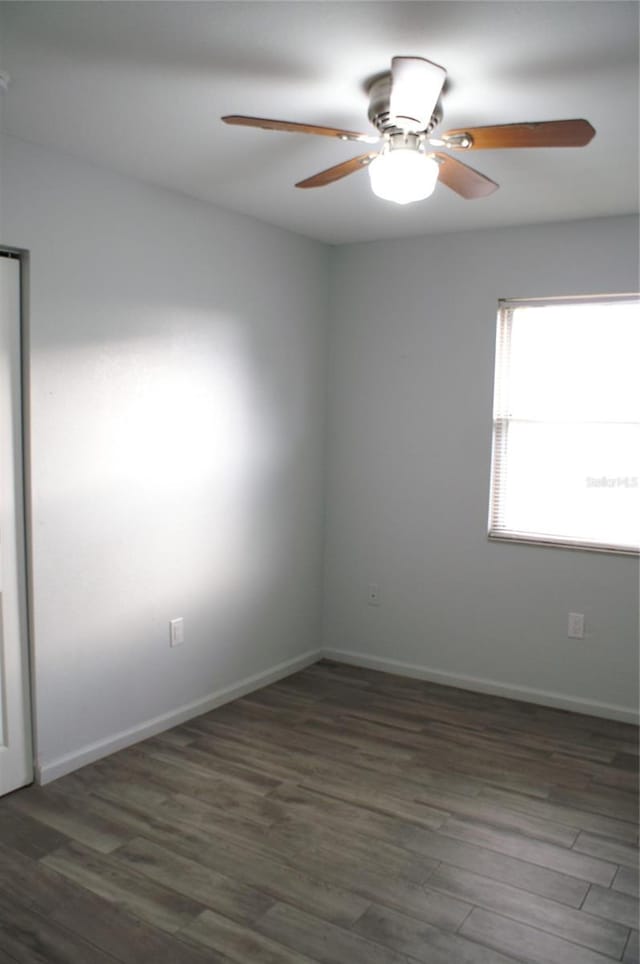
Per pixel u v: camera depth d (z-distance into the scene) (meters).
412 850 2.53
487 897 2.29
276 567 4.18
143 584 3.33
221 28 1.88
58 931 2.11
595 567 3.76
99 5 1.78
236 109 2.39
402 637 4.35
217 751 3.28
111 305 3.07
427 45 1.94
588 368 3.76
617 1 1.70
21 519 2.83
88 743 3.12
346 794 2.91
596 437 3.76
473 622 4.11
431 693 4.06
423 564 4.25
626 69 2.06
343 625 4.57
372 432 4.36
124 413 3.17
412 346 4.18
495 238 3.90
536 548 3.90
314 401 4.39
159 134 2.62
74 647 3.03
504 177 3.01
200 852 2.49
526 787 3.00
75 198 2.89
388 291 4.24
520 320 3.91
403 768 3.15
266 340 3.96
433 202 3.40
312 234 4.12
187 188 3.27
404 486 4.27
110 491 3.13
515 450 3.96
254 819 2.71
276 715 3.71
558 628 3.87
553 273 3.76
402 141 2.15
